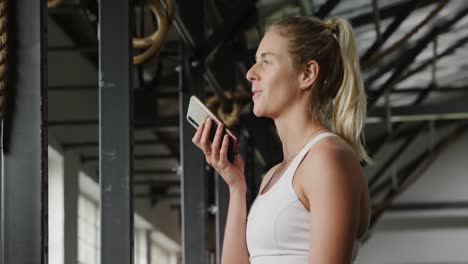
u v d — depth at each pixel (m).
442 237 21.97
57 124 11.64
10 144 3.35
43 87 3.38
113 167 5.31
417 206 21.83
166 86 13.08
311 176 2.14
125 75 5.38
